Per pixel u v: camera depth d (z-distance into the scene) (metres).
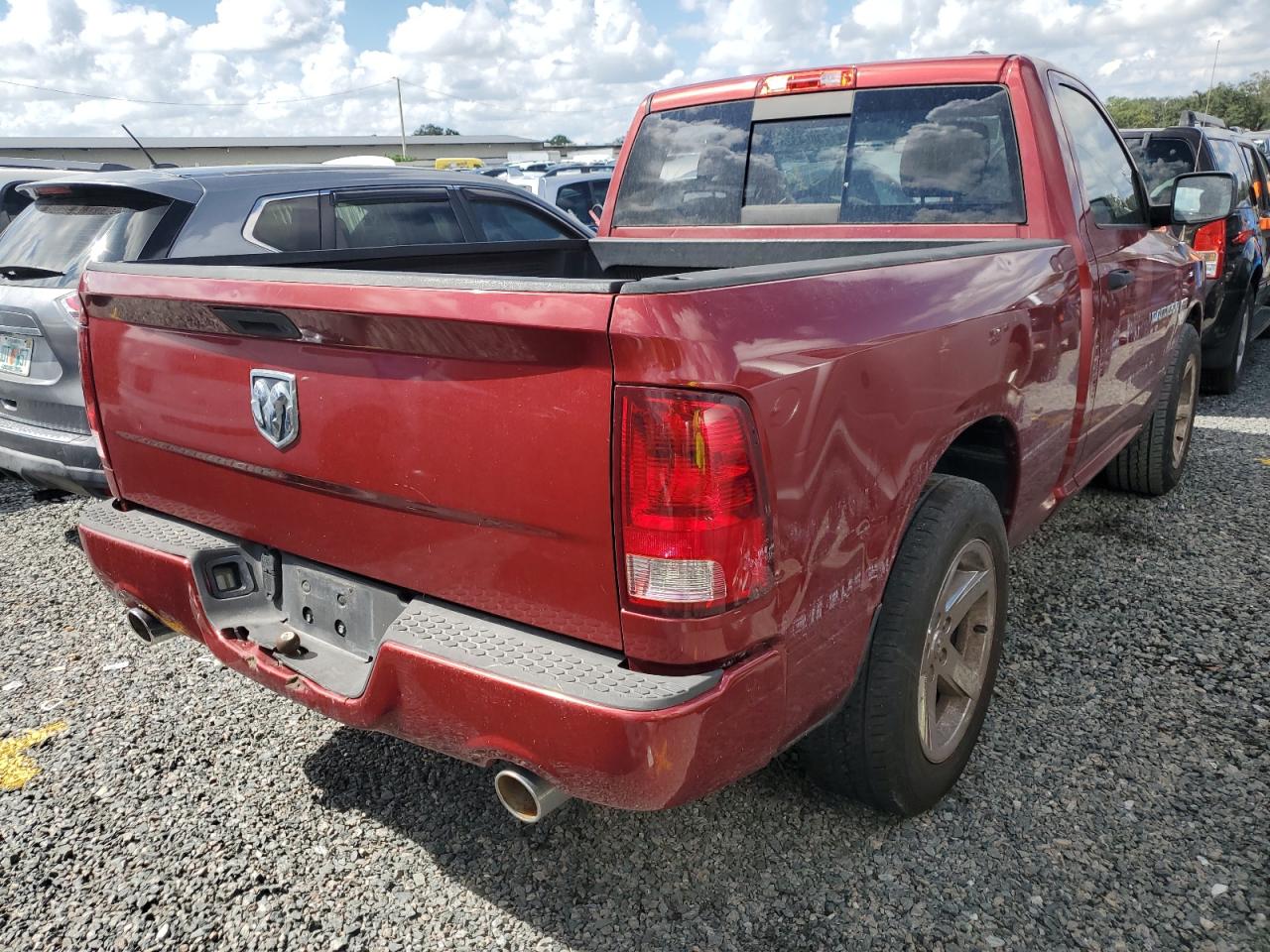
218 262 3.02
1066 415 3.07
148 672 3.47
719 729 1.73
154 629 2.70
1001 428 2.70
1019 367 2.61
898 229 3.39
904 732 2.25
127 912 2.29
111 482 2.74
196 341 2.27
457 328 1.72
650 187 4.02
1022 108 3.15
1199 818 2.43
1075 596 3.72
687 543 1.63
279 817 2.63
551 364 1.67
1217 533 4.32
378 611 2.14
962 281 2.35
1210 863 2.27
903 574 2.19
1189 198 3.91
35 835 2.57
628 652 1.73
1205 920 2.10
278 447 2.15
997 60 3.22
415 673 1.88
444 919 2.23
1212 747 2.72
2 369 4.29
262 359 2.13
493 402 1.76
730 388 1.62
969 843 2.38
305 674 2.16
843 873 2.31
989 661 2.63
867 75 3.44
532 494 1.75
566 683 1.71
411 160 70.88
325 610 2.27
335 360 1.98
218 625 2.38
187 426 2.38
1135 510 4.66
